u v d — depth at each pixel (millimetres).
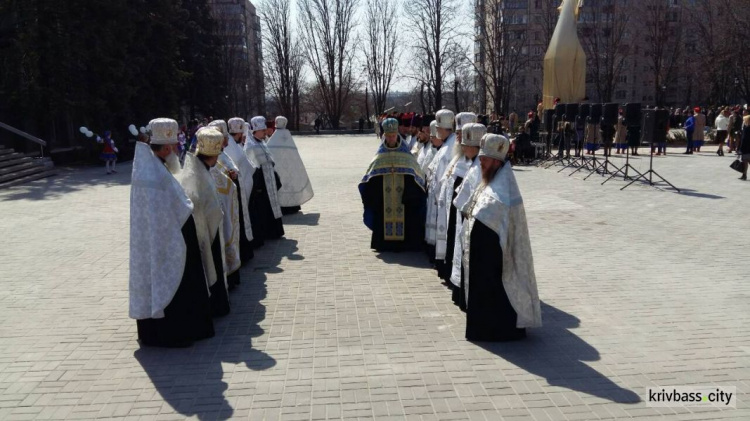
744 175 15758
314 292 7023
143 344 5547
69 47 25156
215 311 6211
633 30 68938
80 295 7117
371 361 5078
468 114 6699
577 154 20078
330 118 66938
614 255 8492
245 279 7617
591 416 4125
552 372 4816
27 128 26938
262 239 9383
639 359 5035
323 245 9453
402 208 8820
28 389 4699
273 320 6113
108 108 27953
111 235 10625
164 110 33531
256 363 5086
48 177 21234
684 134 28016
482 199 5277
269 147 12164
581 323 5891
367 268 8055
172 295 5297
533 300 5355
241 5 79062
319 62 65812
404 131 10844
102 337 5762
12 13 25219
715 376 4699
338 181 18156
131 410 4336
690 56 57656
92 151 27656
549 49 25016
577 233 9914
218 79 46469
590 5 62438
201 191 5910
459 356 5148
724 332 5602
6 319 6328
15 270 8312
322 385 4656
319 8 64125
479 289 5375
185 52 42375
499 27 56375
